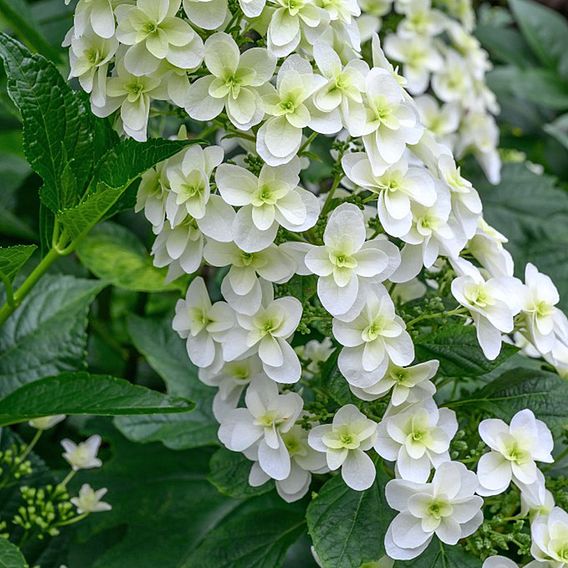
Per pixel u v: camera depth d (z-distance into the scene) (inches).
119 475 32.9
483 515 26.1
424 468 24.8
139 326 33.4
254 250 24.8
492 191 38.8
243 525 28.4
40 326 31.7
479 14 54.1
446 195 25.6
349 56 26.1
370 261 24.8
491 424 25.1
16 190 38.3
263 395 25.8
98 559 31.2
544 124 46.8
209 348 26.2
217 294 32.6
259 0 24.8
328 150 33.5
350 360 24.9
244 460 27.3
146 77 25.5
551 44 46.1
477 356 25.8
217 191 25.7
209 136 33.0
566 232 37.6
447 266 27.1
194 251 25.7
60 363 31.4
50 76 26.7
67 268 36.9
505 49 47.6
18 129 39.4
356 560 24.9
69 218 27.0
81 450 31.8
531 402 26.3
